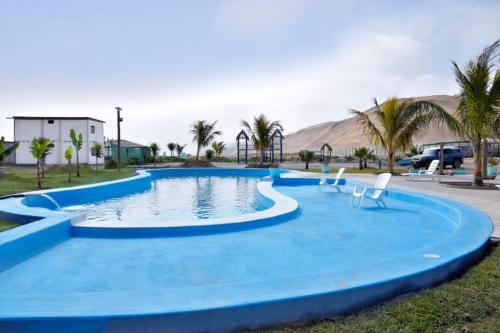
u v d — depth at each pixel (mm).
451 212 7164
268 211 7148
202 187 16266
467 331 2443
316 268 4129
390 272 3096
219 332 2395
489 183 12727
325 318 2629
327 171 19516
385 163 33844
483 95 11086
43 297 2555
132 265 4258
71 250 4914
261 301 2479
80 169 22672
